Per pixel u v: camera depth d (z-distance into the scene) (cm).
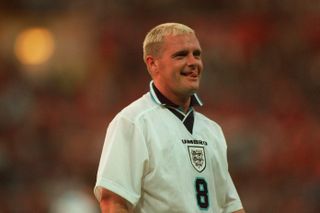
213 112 7494
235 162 6353
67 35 9062
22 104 7938
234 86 7944
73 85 8706
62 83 8738
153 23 8888
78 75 8775
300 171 6394
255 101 7819
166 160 1598
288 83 8150
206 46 8388
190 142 1648
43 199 5803
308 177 6181
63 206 5266
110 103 7981
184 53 1638
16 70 8950
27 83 8762
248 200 5872
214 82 7906
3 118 7638
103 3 9156
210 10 8988
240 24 8775
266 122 7188
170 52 1636
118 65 8506
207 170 1652
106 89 8156
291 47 8581
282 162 6550
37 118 7656
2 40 9162
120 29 8831
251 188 6050
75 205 5241
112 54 8625
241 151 6438
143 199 1606
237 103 7662
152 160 1592
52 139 7100
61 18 9181
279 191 5900
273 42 8644
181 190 1592
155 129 1617
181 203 1587
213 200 1648
